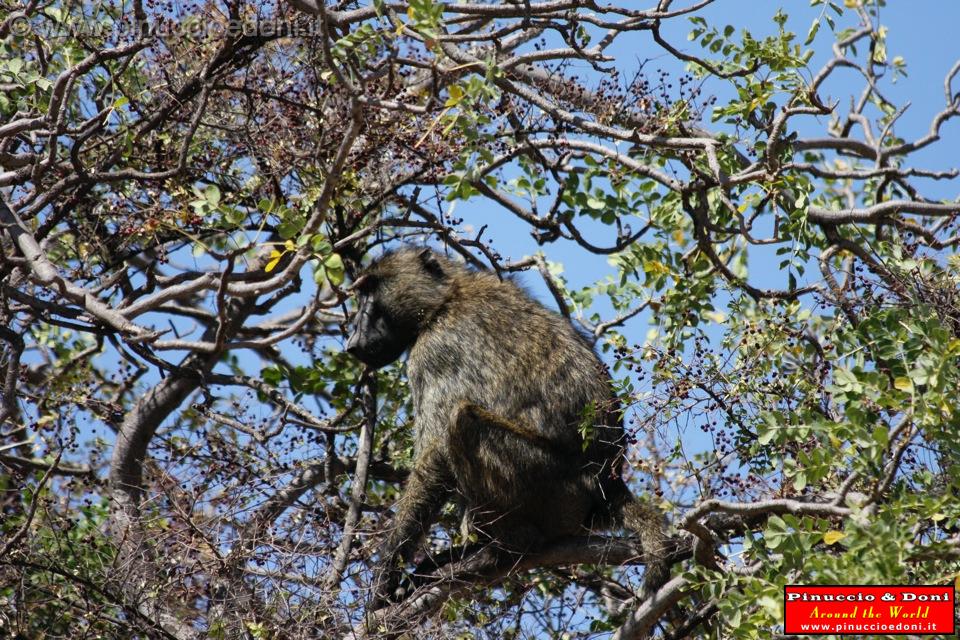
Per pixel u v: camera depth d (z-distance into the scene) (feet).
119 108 33.94
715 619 29.17
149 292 33.14
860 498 24.77
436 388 35.47
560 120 33.83
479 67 30.96
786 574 23.58
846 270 31.37
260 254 29.78
